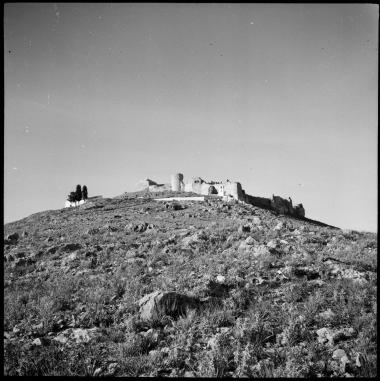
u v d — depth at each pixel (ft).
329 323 26.55
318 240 69.97
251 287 36.65
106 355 23.63
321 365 20.18
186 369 21.38
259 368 20.13
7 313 32.65
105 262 58.65
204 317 28.37
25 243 95.09
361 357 20.40
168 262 54.85
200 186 300.40
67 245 75.05
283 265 46.98
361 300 29.71
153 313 29.37
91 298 36.17
